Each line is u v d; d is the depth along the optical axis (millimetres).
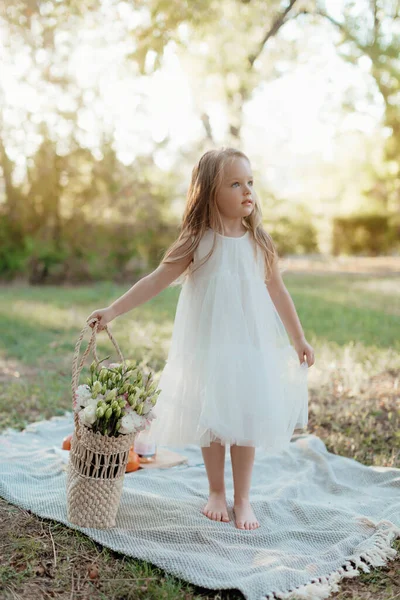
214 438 2793
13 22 11180
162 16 11195
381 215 19094
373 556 2555
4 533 2658
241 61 12883
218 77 12828
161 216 12859
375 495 3260
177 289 11109
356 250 19594
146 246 12789
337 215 19531
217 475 2910
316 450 3762
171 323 7848
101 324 2857
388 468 3506
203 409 2695
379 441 3994
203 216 2963
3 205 12078
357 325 7469
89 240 12375
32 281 12242
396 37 15125
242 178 2920
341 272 14883
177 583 2361
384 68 15195
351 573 2457
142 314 8570
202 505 2984
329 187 19781
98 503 2680
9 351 6301
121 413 2629
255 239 3004
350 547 2641
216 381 2709
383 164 18672
